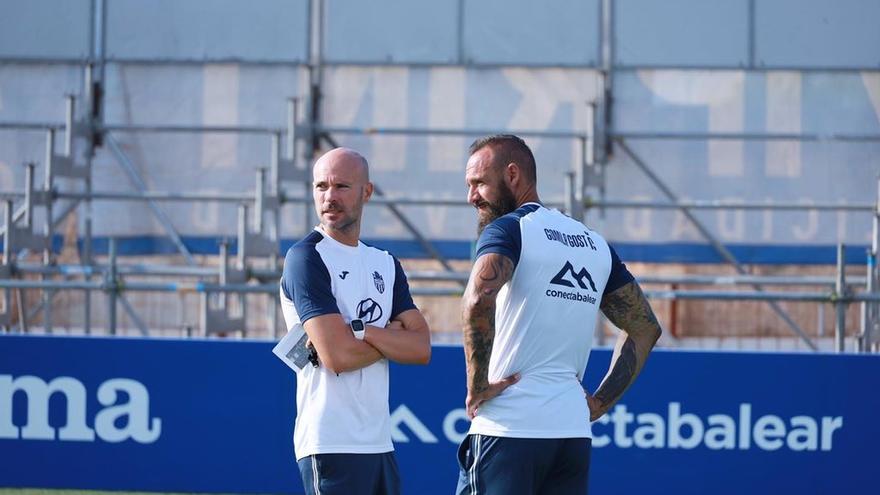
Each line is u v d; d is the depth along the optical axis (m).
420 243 46.06
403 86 46.47
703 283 42.69
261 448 27.78
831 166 45.78
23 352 27.81
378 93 46.44
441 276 38.91
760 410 27.11
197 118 46.56
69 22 46.56
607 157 45.81
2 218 45.69
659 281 39.09
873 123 46.09
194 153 46.31
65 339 27.83
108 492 27.86
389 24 46.50
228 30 46.53
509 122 46.41
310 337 17.44
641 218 45.94
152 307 46.56
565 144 46.00
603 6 46.22
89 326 43.38
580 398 16.67
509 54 46.41
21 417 27.84
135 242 46.31
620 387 17.56
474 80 46.41
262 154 46.44
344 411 17.53
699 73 46.12
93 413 27.81
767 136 45.38
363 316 17.81
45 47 46.50
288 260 17.78
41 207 45.22
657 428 27.12
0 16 46.44
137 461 27.83
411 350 17.92
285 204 45.25
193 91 46.56
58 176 42.56
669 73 46.09
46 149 45.81
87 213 43.66
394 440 27.41
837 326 36.09
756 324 46.28
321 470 17.47
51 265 41.03
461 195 46.25
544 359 16.47
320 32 46.53
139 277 46.44
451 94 46.44
